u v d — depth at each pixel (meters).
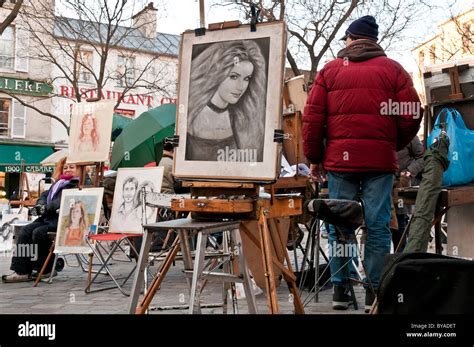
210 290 5.55
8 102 26.97
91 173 9.61
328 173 4.62
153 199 5.54
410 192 4.60
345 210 4.12
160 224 3.17
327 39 14.12
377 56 4.47
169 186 6.93
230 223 3.18
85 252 6.25
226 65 3.55
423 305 2.72
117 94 28.94
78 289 6.27
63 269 8.07
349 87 4.39
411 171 6.36
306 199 5.84
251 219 3.32
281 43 3.43
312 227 5.55
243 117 3.45
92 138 7.32
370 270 4.40
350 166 4.41
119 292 6.03
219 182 3.45
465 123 4.69
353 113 4.38
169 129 10.15
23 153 27.09
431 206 3.60
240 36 3.55
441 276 2.71
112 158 10.15
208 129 3.53
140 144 9.85
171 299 5.29
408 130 4.48
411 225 3.63
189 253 3.38
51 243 7.11
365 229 4.56
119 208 6.64
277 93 3.39
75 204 6.70
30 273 7.03
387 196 4.45
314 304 4.91
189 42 3.70
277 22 3.47
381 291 2.81
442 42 20.28
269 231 3.71
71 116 7.66
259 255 4.48
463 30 19.03
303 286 5.55
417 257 2.88
